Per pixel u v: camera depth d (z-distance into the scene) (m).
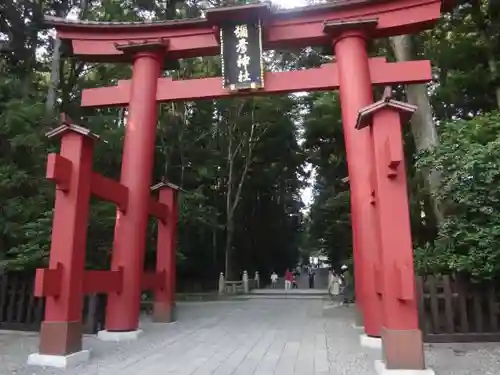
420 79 9.94
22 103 13.27
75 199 7.42
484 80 13.87
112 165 17.91
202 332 10.23
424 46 15.14
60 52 16.69
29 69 17.00
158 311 11.88
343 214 17.33
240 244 31.72
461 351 7.57
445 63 14.43
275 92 10.50
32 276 9.94
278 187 34.03
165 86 10.92
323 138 20.91
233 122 25.61
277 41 10.82
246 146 27.58
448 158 8.86
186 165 25.41
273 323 11.85
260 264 35.41
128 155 10.34
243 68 10.32
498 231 8.09
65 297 7.04
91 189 8.38
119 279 9.44
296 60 21.58
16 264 10.35
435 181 10.95
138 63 10.99
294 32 10.73
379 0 10.34
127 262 9.66
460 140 9.01
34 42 17.20
